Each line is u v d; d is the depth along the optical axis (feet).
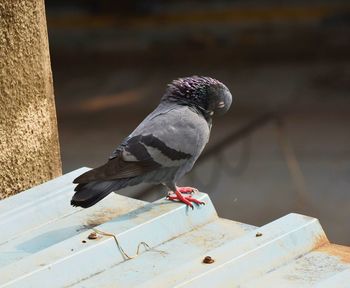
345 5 101.60
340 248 15.83
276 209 51.72
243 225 17.54
